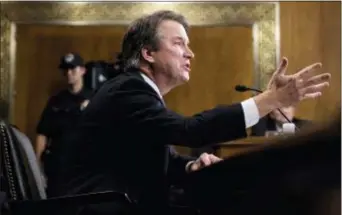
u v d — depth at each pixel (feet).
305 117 12.12
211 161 4.66
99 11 18.97
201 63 18.75
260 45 18.86
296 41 18.88
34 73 18.83
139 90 4.41
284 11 18.94
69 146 4.81
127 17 18.93
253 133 10.86
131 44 4.95
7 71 18.79
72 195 4.36
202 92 18.54
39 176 5.39
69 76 15.53
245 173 2.21
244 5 18.93
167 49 4.79
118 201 4.12
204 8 18.90
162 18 4.93
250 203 2.16
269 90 3.84
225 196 2.57
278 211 1.86
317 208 1.61
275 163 1.87
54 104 15.38
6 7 19.03
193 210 3.28
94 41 18.93
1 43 18.90
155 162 4.29
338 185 1.54
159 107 4.24
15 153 5.05
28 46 18.93
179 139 4.01
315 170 1.61
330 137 1.54
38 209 4.33
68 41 18.93
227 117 3.84
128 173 4.33
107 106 4.44
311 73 3.66
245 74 18.76
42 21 19.01
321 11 18.88
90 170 4.49
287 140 1.77
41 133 15.26
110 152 4.39
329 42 18.78
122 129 4.33
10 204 4.44
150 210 4.06
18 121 18.54
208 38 18.86
